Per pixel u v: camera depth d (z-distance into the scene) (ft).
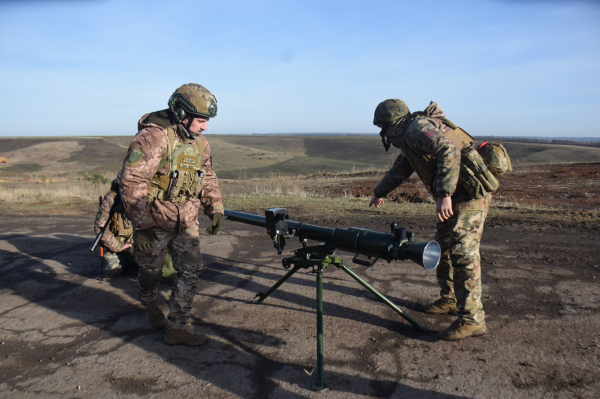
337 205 32.42
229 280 15.46
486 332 10.66
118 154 276.62
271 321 11.64
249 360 9.49
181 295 9.92
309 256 10.19
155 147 9.00
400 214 27.81
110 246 15.02
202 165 10.43
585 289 13.37
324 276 15.72
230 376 8.81
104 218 14.71
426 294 13.57
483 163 9.70
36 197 43.80
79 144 311.06
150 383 8.60
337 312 12.23
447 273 11.65
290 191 42.50
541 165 75.00
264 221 11.00
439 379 8.57
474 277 10.05
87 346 10.33
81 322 11.81
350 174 73.41
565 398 7.84
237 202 34.60
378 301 13.03
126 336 10.85
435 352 9.74
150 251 9.59
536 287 13.74
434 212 28.14
